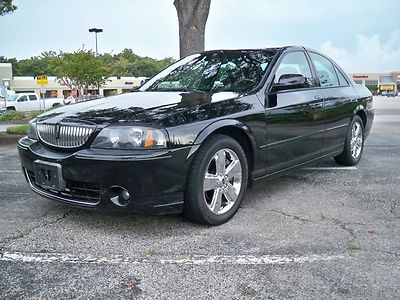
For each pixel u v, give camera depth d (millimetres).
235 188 3725
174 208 3301
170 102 3686
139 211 3172
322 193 4547
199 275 2703
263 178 4055
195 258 2945
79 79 31312
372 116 6258
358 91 5824
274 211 3947
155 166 3094
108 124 3234
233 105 3701
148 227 3521
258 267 2807
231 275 2701
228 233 3396
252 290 2518
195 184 3342
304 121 4457
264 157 3982
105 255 3004
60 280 2645
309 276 2682
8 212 3941
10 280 2645
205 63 4789
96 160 3125
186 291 2512
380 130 10492
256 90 4004
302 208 4031
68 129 3348
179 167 3225
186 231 3436
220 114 3537
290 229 3482
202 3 9188
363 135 6008
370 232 3408
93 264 2863
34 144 3607
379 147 7680
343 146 5523
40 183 3498
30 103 31281
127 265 2848
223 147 3547
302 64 4809
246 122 3717
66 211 3945
